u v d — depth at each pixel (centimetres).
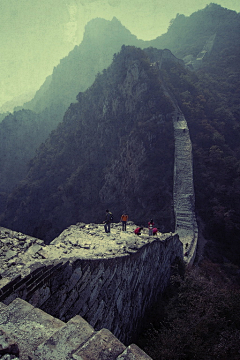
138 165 5394
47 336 297
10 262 588
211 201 4078
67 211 6862
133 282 1044
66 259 614
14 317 330
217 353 907
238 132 6275
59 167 8075
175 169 4422
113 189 6144
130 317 1023
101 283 770
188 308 1171
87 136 7794
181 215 3581
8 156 11975
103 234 1237
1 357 242
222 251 3241
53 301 562
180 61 10069
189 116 6150
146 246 1188
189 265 2241
